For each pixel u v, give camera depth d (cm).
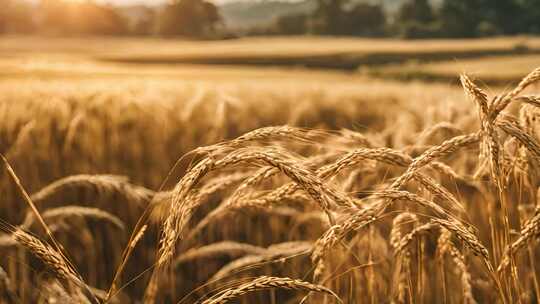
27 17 17675
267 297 398
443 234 233
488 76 2564
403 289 235
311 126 838
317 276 222
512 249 196
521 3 11956
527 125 213
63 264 165
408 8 13162
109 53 7994
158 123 740
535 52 7594
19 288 338
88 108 726
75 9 16912
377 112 963
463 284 225
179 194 162
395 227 236
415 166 182
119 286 449
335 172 184
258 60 7119
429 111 563
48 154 639
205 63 6931
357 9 14300
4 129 672
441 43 9631
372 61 7162
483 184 322
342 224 175
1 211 548
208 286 434
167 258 166
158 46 10231
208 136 658
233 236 448
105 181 306
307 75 4169
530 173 221
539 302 229
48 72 2016
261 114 880
